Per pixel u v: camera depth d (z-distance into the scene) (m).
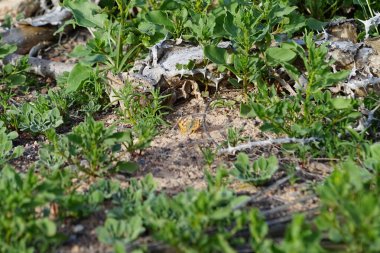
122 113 5.61
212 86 5.91
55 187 4.11
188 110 5.73
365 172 4.45
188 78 5.82
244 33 5.34
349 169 4.26
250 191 4.58
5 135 5.19
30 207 3.99
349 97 5.13
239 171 4.59
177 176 4.85
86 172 4.70
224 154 5.04
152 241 4.07
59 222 4.29
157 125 5.53
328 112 4.88
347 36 6.09
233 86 5.89
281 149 5.03
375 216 3.61
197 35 5.82
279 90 5.72
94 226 4.30
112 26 6.07
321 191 4.19
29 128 5.51
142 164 5.00
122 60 5.87
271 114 4.86
